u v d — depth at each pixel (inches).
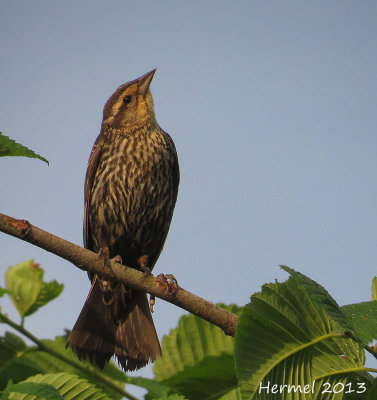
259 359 205.9
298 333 205.6
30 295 246.4
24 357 243.3
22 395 188.7
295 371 207.9
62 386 206.4
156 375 275.3
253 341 206.8
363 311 183.9
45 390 178.7
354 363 210.5
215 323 257.1
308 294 181.9
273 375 205.6
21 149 211.5
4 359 235.9
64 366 248.7
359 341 171.5
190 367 245.1
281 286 207.5
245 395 203.0
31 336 238.1
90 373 235.5
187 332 278.5
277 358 206.1
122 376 263.1
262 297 206.8
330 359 210.4
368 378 213.8
